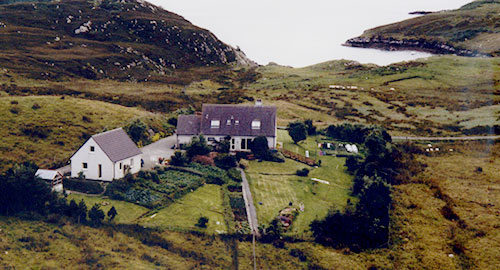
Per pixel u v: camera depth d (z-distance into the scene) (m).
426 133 98.25
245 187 69.06
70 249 49.59
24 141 76.44
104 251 49.62
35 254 47.84
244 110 87.19
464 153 86.00
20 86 117.44
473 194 70.62
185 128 84.25
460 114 110.56
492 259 56.09
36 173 60.53
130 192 62.25
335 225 60.16
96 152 65.62
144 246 51.53
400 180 74.88
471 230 62.03
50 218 54.56
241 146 83.62
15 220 53.91
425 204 68.19
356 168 78.00
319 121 110.75
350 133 92.44
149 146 84.50
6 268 44.47
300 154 83.88
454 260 56.31
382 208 64.94
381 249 57.94
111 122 91.12
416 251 57.78
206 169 73.31
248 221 59.06
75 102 98.31
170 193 63.53
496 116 105.38
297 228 59.12
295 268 51.91
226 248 52.75
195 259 50.12
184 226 55.16
